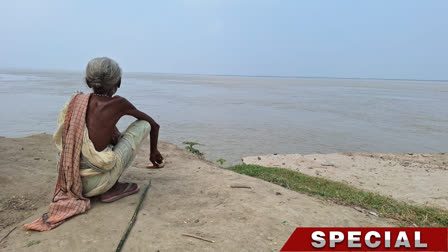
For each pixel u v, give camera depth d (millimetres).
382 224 3150
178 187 3582
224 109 25984
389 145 13906
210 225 2699
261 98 40375
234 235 2539
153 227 2557
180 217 2828
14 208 3008
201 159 6715
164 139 13711
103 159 2633
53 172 4070
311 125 18875
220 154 11492
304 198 3652
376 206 3961
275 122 19641
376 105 33688
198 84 86125
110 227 2537
